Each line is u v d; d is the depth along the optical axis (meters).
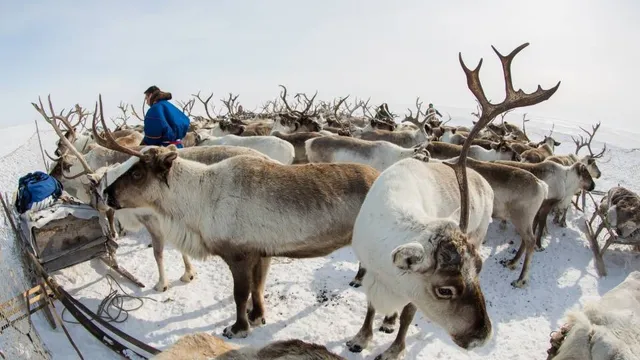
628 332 2.20
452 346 4.31
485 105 2.82
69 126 6.88
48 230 4.27
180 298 4.96
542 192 5.96
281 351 1.88
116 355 4.05
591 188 7.66
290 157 8.81
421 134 12.64
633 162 18.92
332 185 4.13
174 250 6.15
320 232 4.08
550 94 2.66
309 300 5.02
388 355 3.94
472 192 4.06
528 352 4.47
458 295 2.60
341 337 4.36
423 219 2.88
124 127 17.56
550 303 5.60
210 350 2.12
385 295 3.24
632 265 6.75
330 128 15.24
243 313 4.24
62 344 4.14
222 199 3.96
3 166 12.49
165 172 3.95
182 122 6.36
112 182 4.02
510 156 10.63
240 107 26.69
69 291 4.96
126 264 5.71
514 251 7.04
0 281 3.87
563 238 7.68
